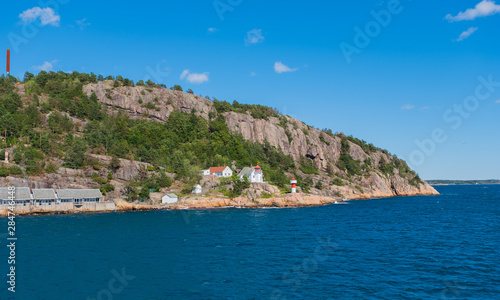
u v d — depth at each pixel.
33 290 53.19
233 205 172.25
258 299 50.09
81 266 64.81
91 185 158.88
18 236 91.88
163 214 142.25
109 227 107.19
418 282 57.06
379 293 52.41
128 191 162.12
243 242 86.00
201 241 86.75
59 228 104.81
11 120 178.38
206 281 57.34
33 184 146.25
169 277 59.19
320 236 94.38
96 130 195.38
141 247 79.94
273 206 176.12
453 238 92.50
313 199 192.12
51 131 191.38
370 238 92.06
